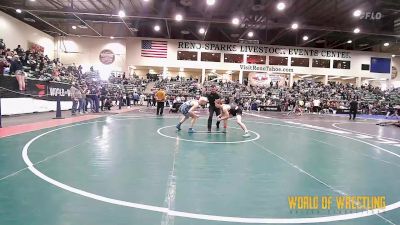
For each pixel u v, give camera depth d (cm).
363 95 3650
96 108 1850
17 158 571
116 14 2538
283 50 4003
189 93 3070
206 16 2752
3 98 1304
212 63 3897
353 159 689
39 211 333
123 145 751
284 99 3306
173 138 898
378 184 486
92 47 3756
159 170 525
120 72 3788
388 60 4175
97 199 375
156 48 3812
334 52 4075
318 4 2520
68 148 686
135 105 3145
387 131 1438
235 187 445
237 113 1027
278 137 1020
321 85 3891
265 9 2638
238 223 319
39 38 3309
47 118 1348
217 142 854
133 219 320
